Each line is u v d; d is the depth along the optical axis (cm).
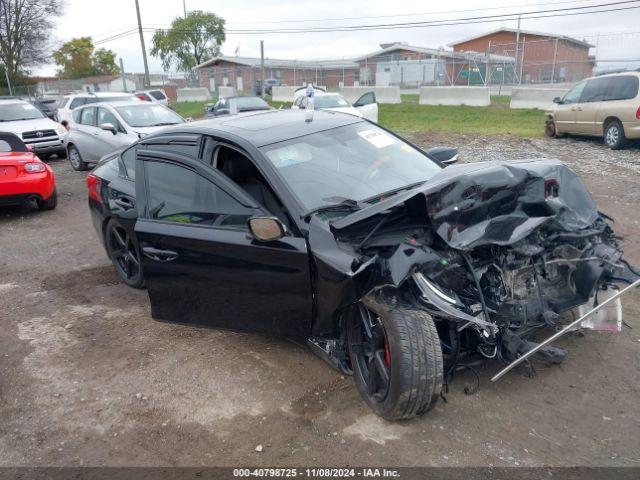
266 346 446
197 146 432
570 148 1338
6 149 973
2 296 591
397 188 409
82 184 1220
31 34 5312
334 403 367
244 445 334
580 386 367
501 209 345
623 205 805
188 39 5488
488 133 1652
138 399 388
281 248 357
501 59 3133
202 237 397
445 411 349
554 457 307
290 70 5044
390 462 310
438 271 324
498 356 341
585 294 355
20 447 347
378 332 339
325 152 426
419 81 4006
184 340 469
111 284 609
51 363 446
